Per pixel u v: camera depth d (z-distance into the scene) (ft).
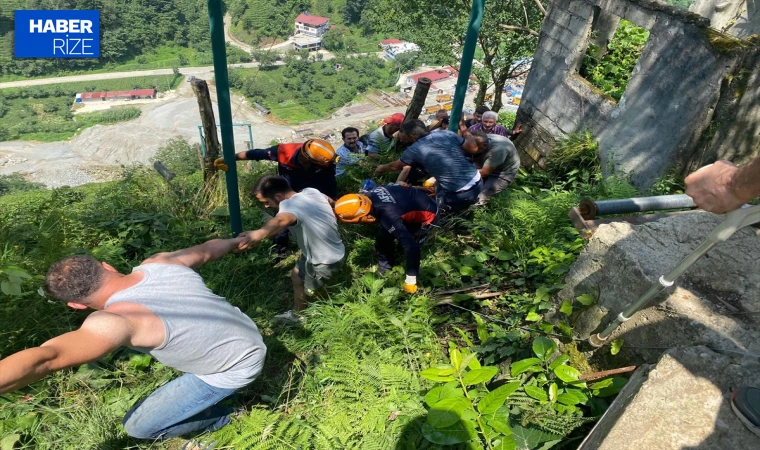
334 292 12.62
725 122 16.11
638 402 5.67
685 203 9.69
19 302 10.47
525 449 7.13
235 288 12.85
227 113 12.93
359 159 20.65
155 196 18.28
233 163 13.89
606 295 7.81
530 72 24.38
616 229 8.03
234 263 13.51
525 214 14.34
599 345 7.72
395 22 50.75
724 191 4.40
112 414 9.04
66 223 14.65
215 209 17.17
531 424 7.45
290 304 12.86
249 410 9.37
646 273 7.06
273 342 10.71
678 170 17.39
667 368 5.97
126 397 9.32
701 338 6.30
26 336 10.12
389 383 8.96
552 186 19.60
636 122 18.74
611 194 16.58
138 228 14.58
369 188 14.25
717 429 5.37
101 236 14.58
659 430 5.39
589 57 23.25
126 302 6.56
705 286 6.95
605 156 20.20
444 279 12.63
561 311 8.47
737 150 16.88
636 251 7.47
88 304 6.70
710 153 16.79
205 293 7.39
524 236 13.94
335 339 10.27
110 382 9.58
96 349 5.90
